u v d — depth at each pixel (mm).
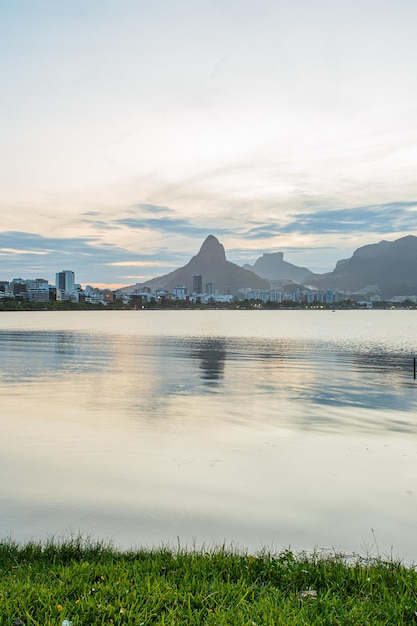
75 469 17328
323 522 12773
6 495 14578
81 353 71312
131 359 62250
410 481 16125
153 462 18250
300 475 16719
